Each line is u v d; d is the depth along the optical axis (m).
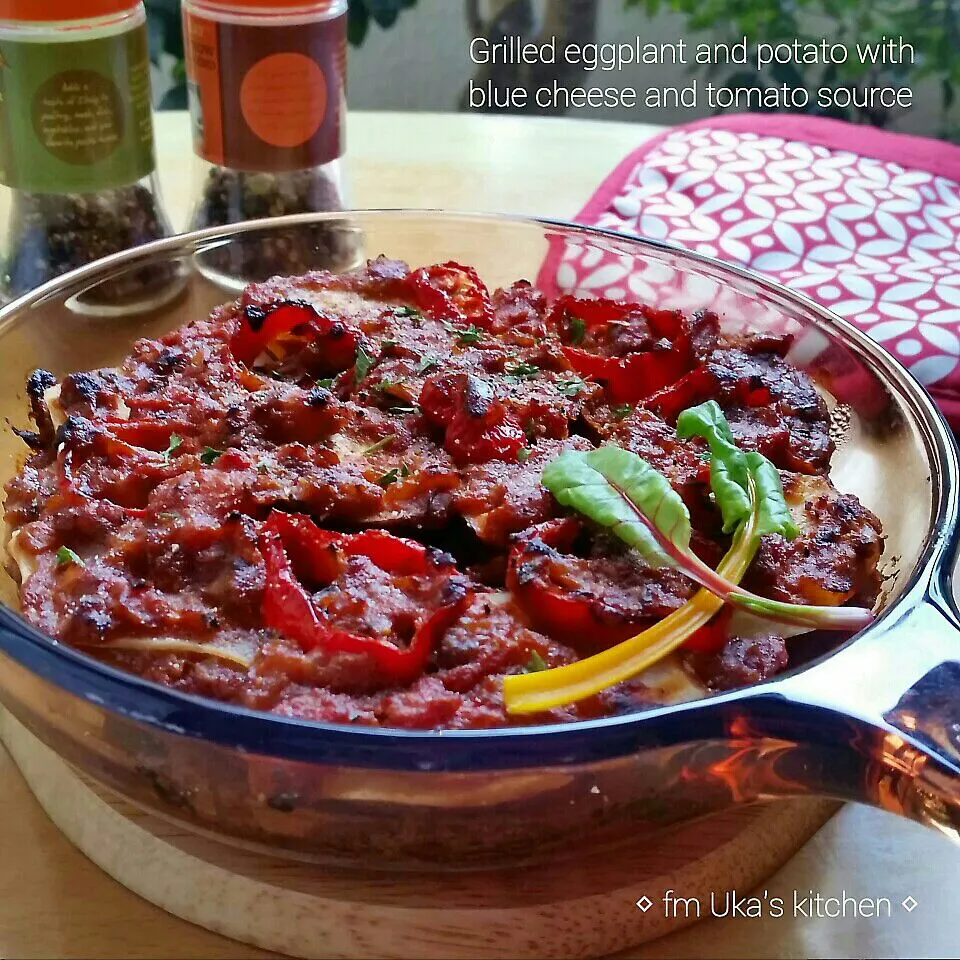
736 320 0.29
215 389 0.25
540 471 0.22
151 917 0.19
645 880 0.18
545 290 0.32
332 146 0.37
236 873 0.18
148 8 0.58
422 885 0.18
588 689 0.18
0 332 0.26
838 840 0.21
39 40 0.32
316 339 0.26
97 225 0.35
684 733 0.16
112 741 0.17
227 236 0.31
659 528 0.20
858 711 0.16
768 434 0.24
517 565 0.20
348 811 0.16
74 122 0.33
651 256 0.30
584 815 0.16
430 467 0.22
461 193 0.43
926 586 0.18
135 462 0.22
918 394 0.24
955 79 0.64
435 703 0.18
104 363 0.29
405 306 0.29
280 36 0.34
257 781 0.16
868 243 0.40
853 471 0.25
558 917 0.18
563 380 0.26
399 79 0.66
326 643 0.18
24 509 0.22
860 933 0.19
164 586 0.20
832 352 0.27
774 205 0.41
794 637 0.20
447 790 0.16
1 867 0.20
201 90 0.35
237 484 0.21
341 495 0.21
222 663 0.19
